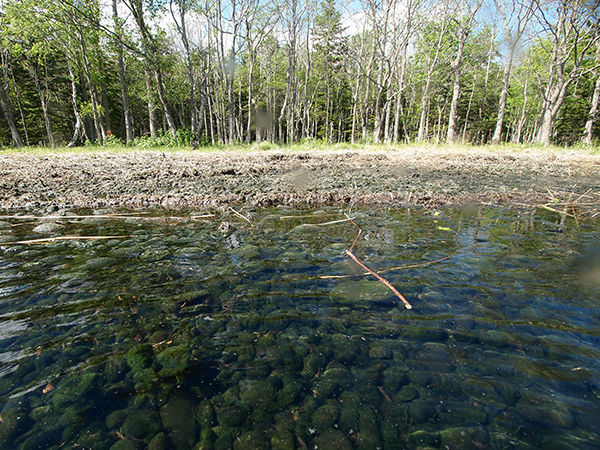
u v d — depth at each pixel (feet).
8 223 10.65
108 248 8.24
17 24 45.78
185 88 81.82
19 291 5.88
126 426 3.24
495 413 3.39
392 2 51.57
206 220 11.18
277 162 28.07
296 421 3.36
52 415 3.34
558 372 3.91
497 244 8.60
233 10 51.08
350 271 6.84
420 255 7.78
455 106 49.78
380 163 28.76
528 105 100.78
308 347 4.44
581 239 9.04
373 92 88.02
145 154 31.83
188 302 5.56
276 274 6.70
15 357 4.15
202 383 3.81
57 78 70.74
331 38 70.74
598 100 55.31
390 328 4.83
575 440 3.06
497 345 4.41
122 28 45.19
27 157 28.94
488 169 25.84
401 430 3.24
